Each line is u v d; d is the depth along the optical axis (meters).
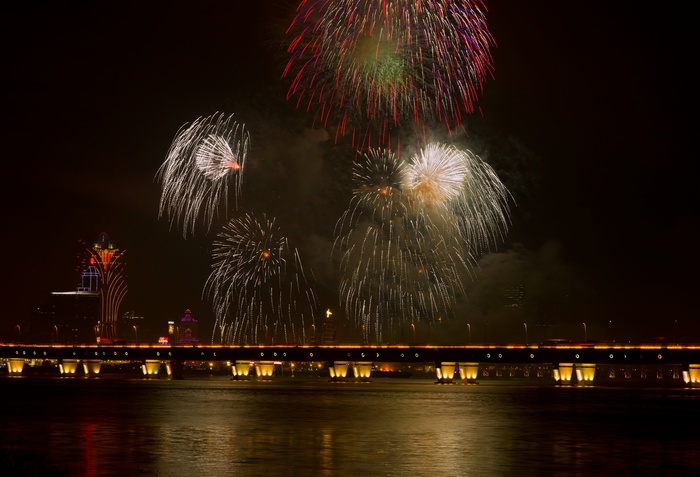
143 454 72.06
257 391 189.25
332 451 74.31
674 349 192.88
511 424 101.62
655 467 66.19
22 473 60.47
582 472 63.53
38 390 189.00
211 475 60.91
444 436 87.50
